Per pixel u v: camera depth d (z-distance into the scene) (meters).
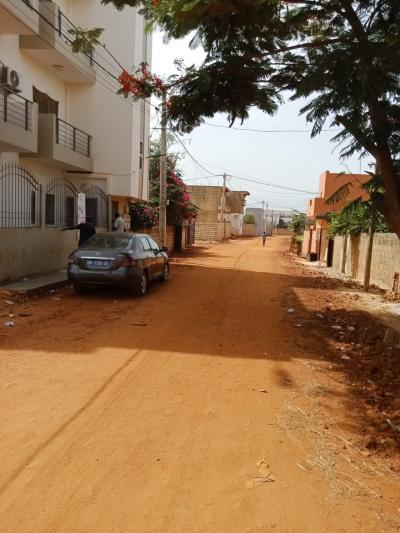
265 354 6.99
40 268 13.97
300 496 3.38
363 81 6.38
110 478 3.47
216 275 17.89
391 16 6.84
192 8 5.38
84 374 5.68
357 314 10.70
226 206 60.50
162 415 4.64
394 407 5.18
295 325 9.22
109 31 19.38
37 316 8.79
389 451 4.16
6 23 13.07
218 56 7.42
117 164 19.81
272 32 7.05
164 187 21.00
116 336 7.56
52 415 4.51
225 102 8.02
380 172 7.28
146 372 5.88
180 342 7.41
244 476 3.60
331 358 7.05
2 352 6.43
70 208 18.56
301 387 5.67
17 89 13.66
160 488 3.38
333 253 24.44
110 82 19.48
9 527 2.90
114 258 11.05
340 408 5.12
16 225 14.98
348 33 7.17
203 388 5.44
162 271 14.23
